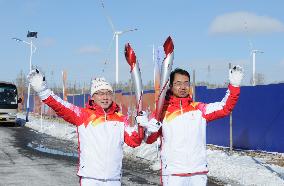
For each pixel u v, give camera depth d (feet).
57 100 14.71
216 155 45.70
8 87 99.25
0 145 61.26
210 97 55.83
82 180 15.17
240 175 33.88
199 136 15.43
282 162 40.14
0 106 97.91
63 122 110.52
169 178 15.39
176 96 15.62
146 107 66.64
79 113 15.12
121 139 15.26
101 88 14.99
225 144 53.72
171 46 15.21
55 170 39.24
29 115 145.48
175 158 15.28
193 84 50.24
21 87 189.16
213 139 56.13
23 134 80.74
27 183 32.89
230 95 15.07
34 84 14.32
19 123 110.11
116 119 15.26
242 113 50.98
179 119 15.31
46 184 32.55
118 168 15.33
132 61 15.51
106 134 14.99
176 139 15.26
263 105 47.96
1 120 98.27
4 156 49.29
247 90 50.21
